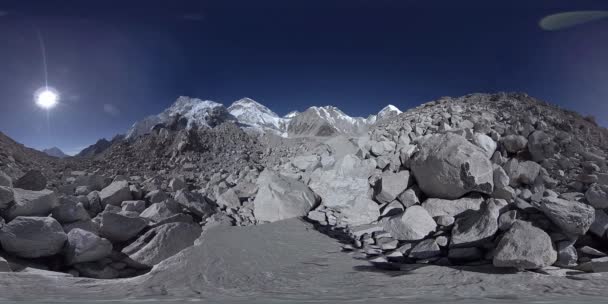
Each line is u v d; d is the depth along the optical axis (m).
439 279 6.64
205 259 8.02
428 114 16.89
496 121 14.88
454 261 8.37
